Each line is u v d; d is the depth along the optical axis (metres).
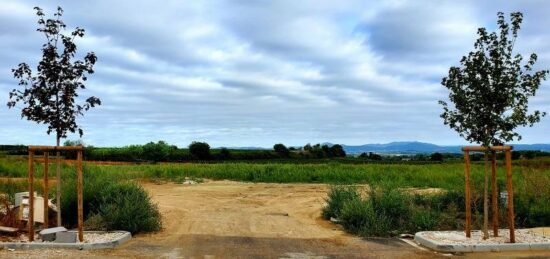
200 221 14.47
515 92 11.23
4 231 11.40
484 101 11.17
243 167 36.34
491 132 11.36
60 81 11.46
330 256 10.08
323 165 39.88
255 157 74.19
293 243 11.49
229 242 11.46
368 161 67.25
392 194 14.74
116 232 11.95
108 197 13.74
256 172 33.94
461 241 11.13
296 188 26.14
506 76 11.15
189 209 17.19
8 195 16.66
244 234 12.61
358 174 32.12
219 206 18.31
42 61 11.31
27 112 11.25
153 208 14.01
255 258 9.79
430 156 80.00
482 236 11.80
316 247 11.05
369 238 12.37
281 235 12.60
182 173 33.84
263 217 15.58
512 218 11.06
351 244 11.46
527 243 10.88
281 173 33.81
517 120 11.14
